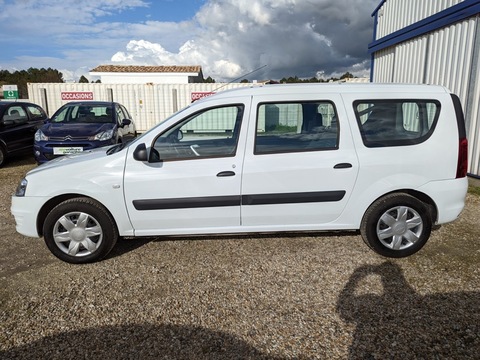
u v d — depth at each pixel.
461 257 3.52
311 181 3.35
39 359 2.21
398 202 3.41
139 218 3.41
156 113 16.25
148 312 2.69
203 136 3.41
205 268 3.37
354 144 3.37
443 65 7.30
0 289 3.04
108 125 7.49
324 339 2.37
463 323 2.50
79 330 2.49
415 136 3.43
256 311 2.69
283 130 3.38
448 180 3.42
